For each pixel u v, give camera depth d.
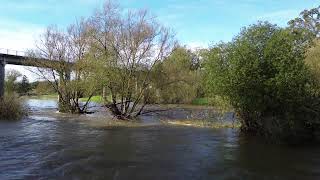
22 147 28.61
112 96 50.28
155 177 20.69
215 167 23.09
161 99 54.84
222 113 42.22
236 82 34.28
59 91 62.78
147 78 51.19
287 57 32.97
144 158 25.39
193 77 55.12
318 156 26.55
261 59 34.16
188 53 61.59
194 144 31.11
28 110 58.28
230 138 34.47
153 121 48.91
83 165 23.03
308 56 40.19
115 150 28.05
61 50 62.31
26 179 19.69
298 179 20.70
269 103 33.47
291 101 32.38
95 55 50.69
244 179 20.58
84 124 45.09
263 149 29.06
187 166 23.28
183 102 63.34
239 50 34.66
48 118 51.91
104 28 50.19
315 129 33.41
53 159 24.47
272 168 23.02
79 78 59.56
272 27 35.78
